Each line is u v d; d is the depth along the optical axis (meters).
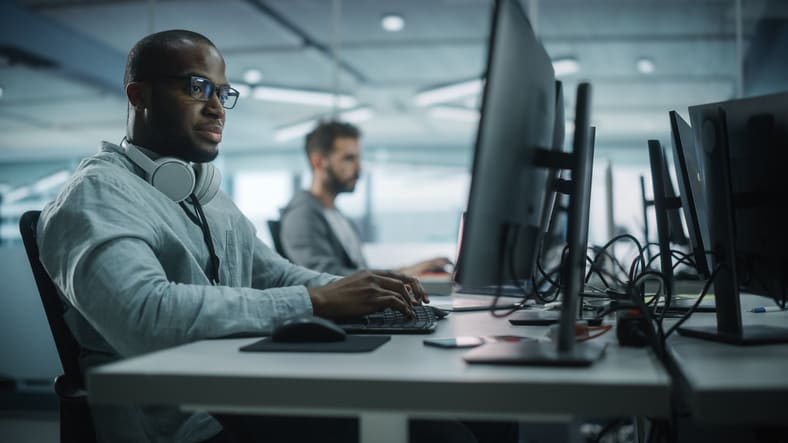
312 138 3.09
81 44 5.79
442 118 8.98
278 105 8.34
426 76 7.39
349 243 3.08
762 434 0.93
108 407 1.01
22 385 2.79
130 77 1.25
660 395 0.58
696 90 7.10
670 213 1.50
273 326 0.96
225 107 1.32
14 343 2.81
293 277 1.45
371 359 0.74
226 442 1.05
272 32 5.83
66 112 8.13
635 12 5.19
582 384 0.59
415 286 1.35
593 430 2.36
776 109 0.93
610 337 0.95
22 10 5.25
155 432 1.01
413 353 0.79
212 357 0.75
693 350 0.82
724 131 0.89
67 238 0.97
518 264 0.81
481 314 1.36
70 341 1.06
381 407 0.62
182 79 1.23
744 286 1.06
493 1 0.68
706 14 5.06
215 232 1.28
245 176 10.24
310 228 2.84
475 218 0.68
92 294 0.92
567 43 6.07
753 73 3.90
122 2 5.09
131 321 0.90
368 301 1.04
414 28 5.81
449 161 9.95
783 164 0.92
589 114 0.79
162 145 1.24
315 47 6.30
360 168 3.14
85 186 1.03
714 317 1.24
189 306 0.92
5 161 8.50
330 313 1.02
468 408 0.60
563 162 0.79
